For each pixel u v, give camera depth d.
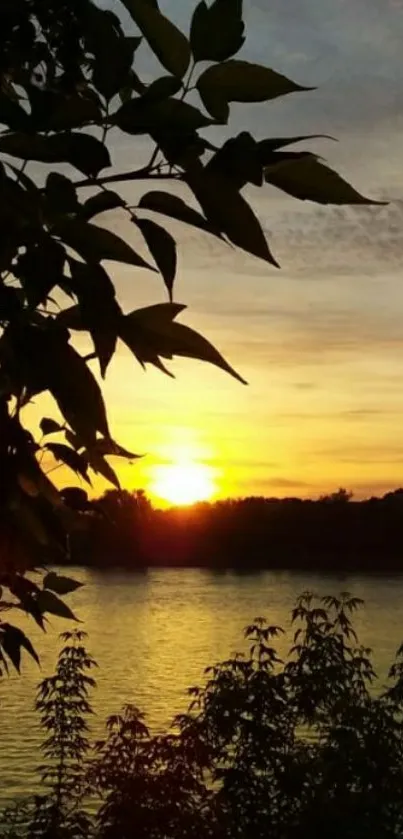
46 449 1.43
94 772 8.12
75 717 9.12
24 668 28.39
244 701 8.13
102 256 1.04
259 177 0.99
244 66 0.99
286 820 7.83
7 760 21.53
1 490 1.24
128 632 55.66
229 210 0.99
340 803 7.51
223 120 1.00
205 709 8.21
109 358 1.05
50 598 1.50
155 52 1.00
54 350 1.05
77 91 1.47
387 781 7.66
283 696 8.23
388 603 58.47
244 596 73.88
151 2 1.04
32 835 8.56
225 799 7.95
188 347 1.06
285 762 7.88
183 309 1.05
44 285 1.03
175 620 61.12
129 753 8.08
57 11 1.33
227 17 0.99
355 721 7.97
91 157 1.00
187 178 1.01
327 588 70.25
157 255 1.04
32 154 1.01
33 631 31.58
